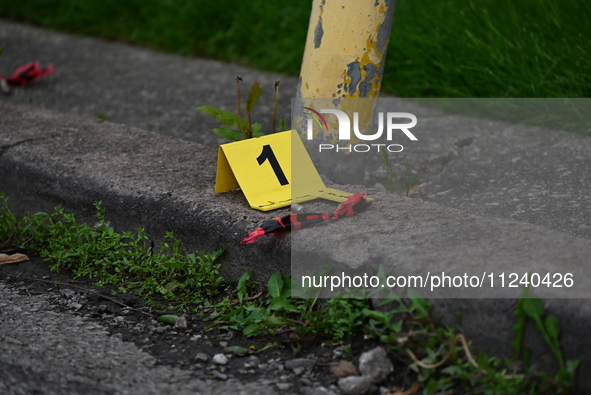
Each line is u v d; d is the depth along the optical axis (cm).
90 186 316
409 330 288
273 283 297
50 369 286
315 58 315
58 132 335
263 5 403
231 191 312
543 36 353
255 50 398
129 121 360
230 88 380
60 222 316
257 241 300
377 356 286
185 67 397
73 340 294
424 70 368
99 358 290
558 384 280
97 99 373
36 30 456
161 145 330
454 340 284
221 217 304
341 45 313
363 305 291
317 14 313
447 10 375
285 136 312
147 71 394
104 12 450
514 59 356
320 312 292
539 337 282
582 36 348
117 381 285
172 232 308
